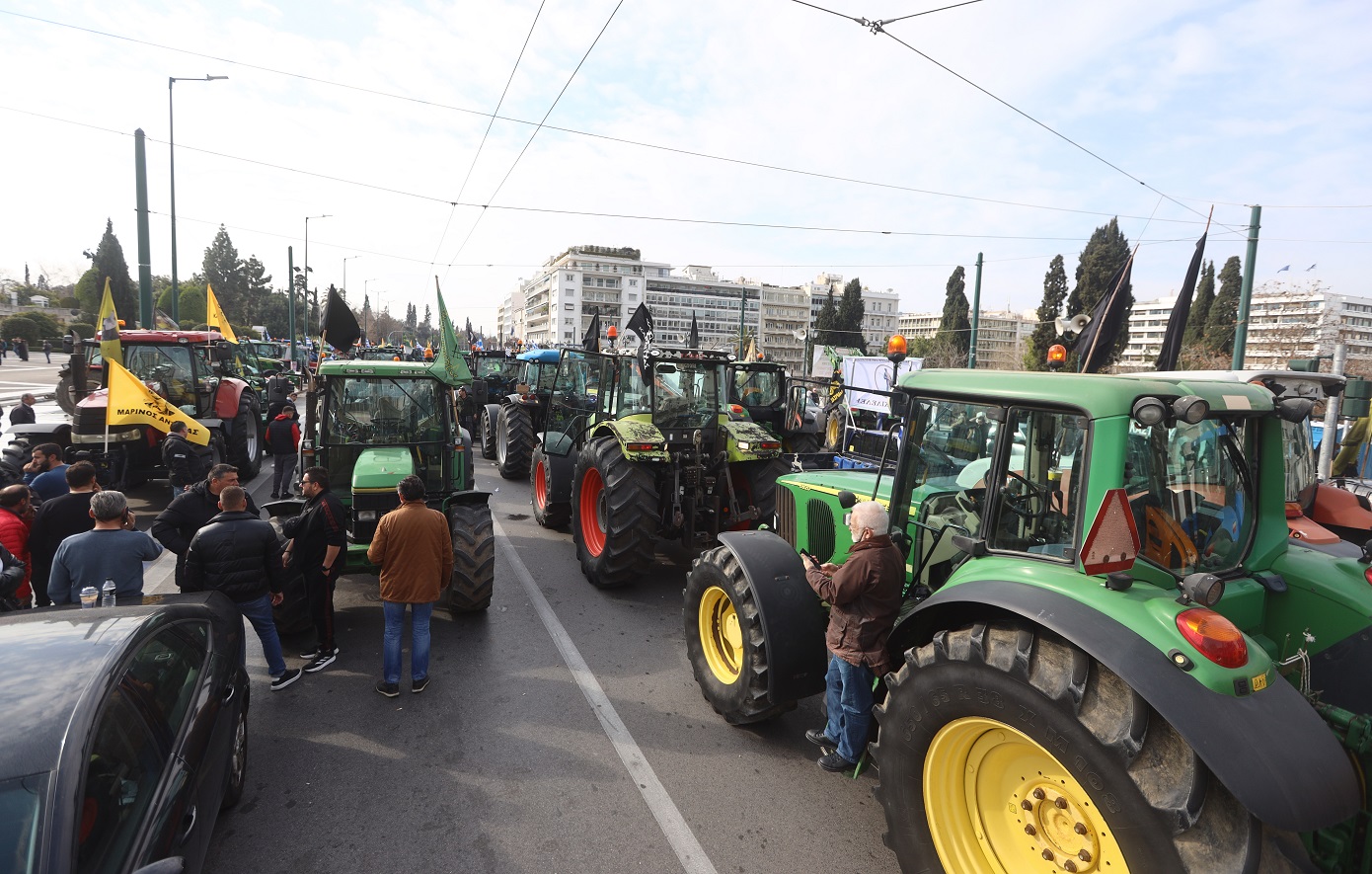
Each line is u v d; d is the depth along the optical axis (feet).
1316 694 8.28
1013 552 9.08
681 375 22.30
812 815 11.15
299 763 12.22
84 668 7.54
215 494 16.08
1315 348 90.17
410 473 17.97
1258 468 9.68
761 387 27.78
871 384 46.57
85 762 6.50
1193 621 6.93
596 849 10.24
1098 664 7.29
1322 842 7.72
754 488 21.91
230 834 10.36
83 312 172.76
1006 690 7.54
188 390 32.99
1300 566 9.42
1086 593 7.73
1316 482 19.57
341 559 16.12
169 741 8.09
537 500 29.94
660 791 11.63
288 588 16.84
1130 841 6.57
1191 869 6.17
